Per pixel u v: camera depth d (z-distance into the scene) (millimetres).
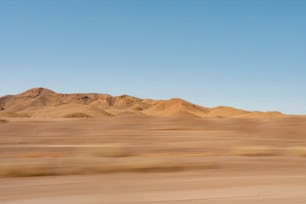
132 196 10484
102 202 9781
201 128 42438
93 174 14445
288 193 10898
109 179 13273
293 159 19656
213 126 43625
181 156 22047
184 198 10266
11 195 10594
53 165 15500
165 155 22750
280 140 34406
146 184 12305
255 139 35031
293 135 37375
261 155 22500
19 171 14117
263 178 13523
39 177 13727
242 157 20719
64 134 39688
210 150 26453
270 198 10297
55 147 29156
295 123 43156
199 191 11156
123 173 14734
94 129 41750
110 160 16891
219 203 9758
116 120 46094
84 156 21859
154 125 43844
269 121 45062
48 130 41844
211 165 16578
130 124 44031
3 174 13867
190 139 35250
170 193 10875
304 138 36031
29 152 25891
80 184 12273
